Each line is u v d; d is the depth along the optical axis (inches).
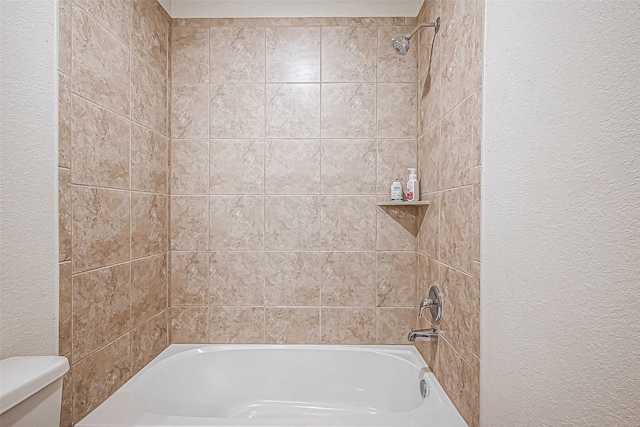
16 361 43.5
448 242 63.7
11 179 46.1
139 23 73.2
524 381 38.7
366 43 88.7
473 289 51.8
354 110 88.7
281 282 89.0
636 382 25.2
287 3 88.8
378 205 88.1
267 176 89.0
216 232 89.2
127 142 68.6
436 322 70.9
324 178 88.7
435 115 72.6
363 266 88.9
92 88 57.5
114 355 64.6
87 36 56.2
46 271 48.9
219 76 89.0
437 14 71.8
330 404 84.6
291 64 89.0
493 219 45.9
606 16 27.5
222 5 89.0
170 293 88.6
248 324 89.2
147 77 76.7
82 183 55.1
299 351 86.7
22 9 47.3
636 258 25.1
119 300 66.2
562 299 32.7
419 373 75.0
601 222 28.1
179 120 89.0
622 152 26.1
